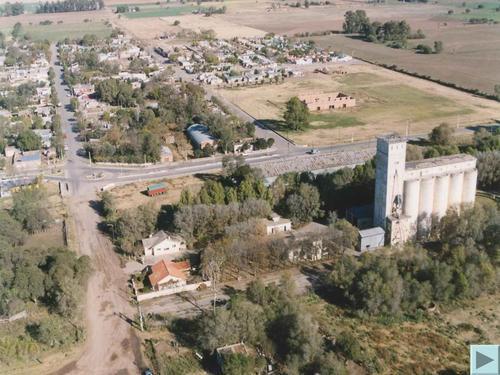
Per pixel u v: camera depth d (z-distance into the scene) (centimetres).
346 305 16388
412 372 13688
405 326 15462
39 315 16388
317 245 18888
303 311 15112
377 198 19825
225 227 19738
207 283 17625
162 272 17562
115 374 13950
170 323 15800
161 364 14150
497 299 16650
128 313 16362
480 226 18512
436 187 19800
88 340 15250
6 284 16725
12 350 14900
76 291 16212
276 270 18438
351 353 13888
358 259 17975
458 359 14100
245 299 15962
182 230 19862
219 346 14450
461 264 16975
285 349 14300
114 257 19475
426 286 16062
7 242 19050
